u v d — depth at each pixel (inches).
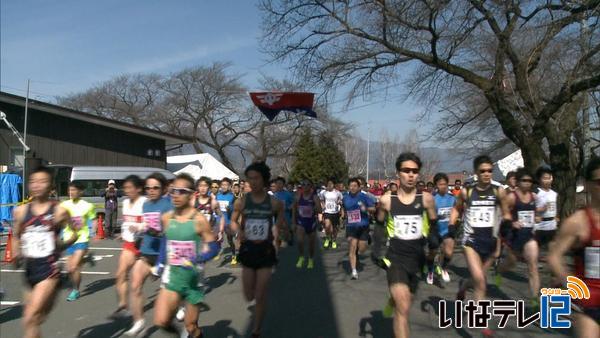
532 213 271.1
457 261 444.1
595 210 135.9
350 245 368.8
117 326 241.4
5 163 871.1
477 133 991.6
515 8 462.3
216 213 363.3
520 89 525.3
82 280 359.3
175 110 1701.5
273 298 303.6
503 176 818.2
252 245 211.6
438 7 468.4
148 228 230.7
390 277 186.9
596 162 134.3
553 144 518.6
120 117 1804.9
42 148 939.3
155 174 237.3
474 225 237.8
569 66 509.7
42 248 178.4
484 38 564.1
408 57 565.9
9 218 556.7
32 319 176.2
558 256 139.7
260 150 1759.4
